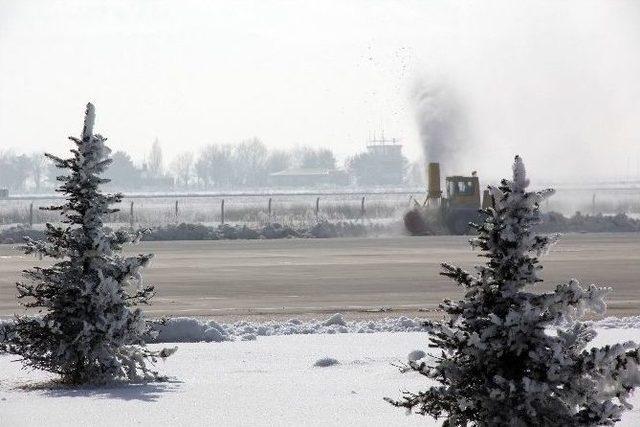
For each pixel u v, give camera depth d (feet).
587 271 363.15
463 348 90.27
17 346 140.15
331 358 148.97
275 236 615.57
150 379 134.51
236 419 103.45
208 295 291.38
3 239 554.46
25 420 103.60
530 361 90.02
